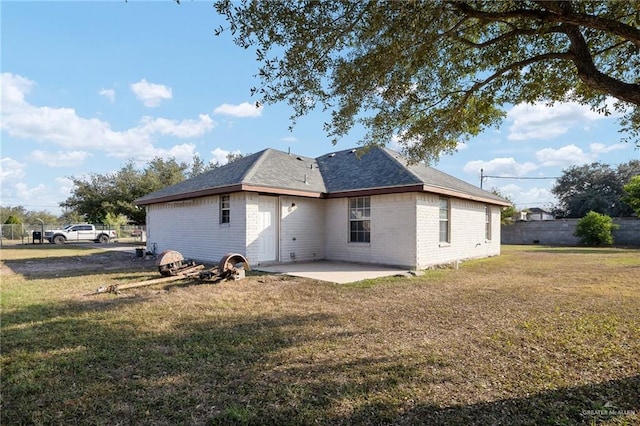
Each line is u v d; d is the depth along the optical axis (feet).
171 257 30.27
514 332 15.34
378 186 37.86
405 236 36.86
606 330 15.44
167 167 108.78
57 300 21.88
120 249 69.62
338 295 23.29
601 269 36.17
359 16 12.22
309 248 42.93
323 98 15.12
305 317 17.93
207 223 42.45
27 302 21.27
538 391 9.95
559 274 32.91
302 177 43.83
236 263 30.66
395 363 12.01
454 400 9.49
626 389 10.02
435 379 10.77
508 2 12.84
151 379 10.82
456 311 19.10
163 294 23.68
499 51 16.53
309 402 9.41
